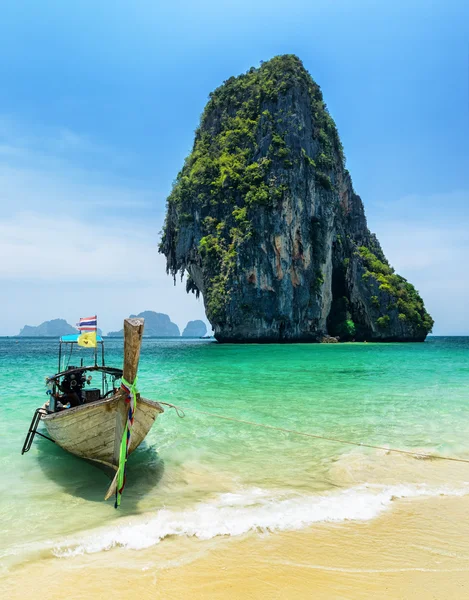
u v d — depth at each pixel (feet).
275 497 19.97
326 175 237.25
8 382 62.03
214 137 259.60
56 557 14.55
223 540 15.75
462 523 17.34
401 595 12.51
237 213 219.61
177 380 62.23
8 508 19.11
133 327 20.35
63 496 20.63
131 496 20.47
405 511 18.44
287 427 33.96
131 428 21.22
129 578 13.30
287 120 230.07
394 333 248.52
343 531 16.51
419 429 33.14
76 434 23.80
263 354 126.31
